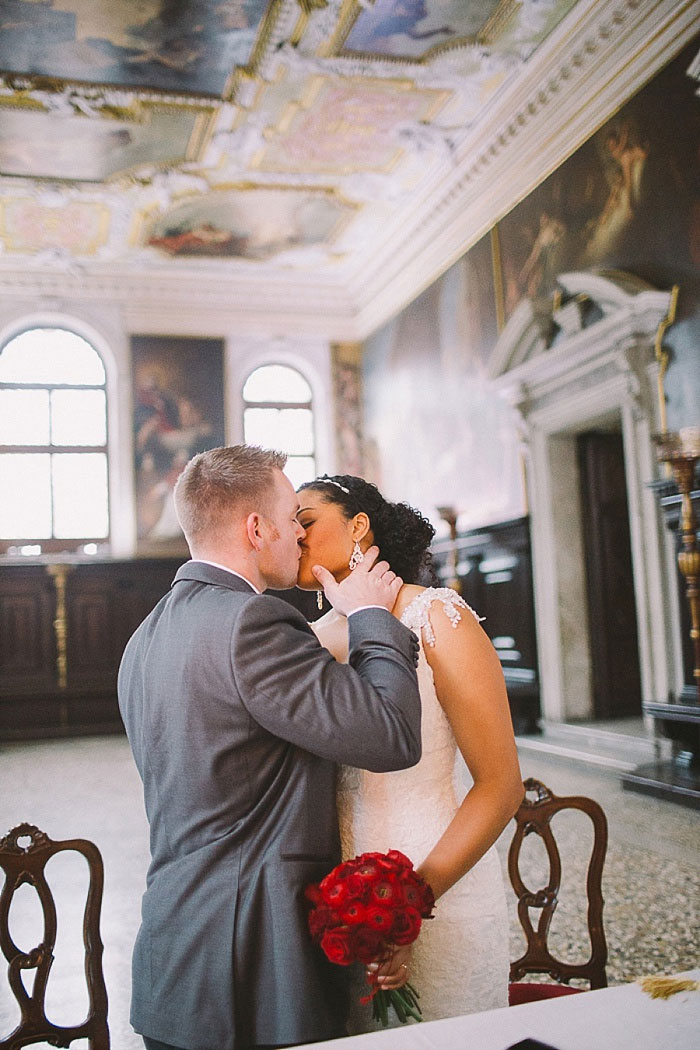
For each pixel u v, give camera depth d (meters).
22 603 14.98
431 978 2.03
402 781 2.07
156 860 1.98
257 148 11.80
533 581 11.35
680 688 8.51
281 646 1.85
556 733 10.74
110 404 16.12
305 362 17.03
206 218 13.93
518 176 11.20
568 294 10.12
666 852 5.69
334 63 9.88
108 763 11.20
